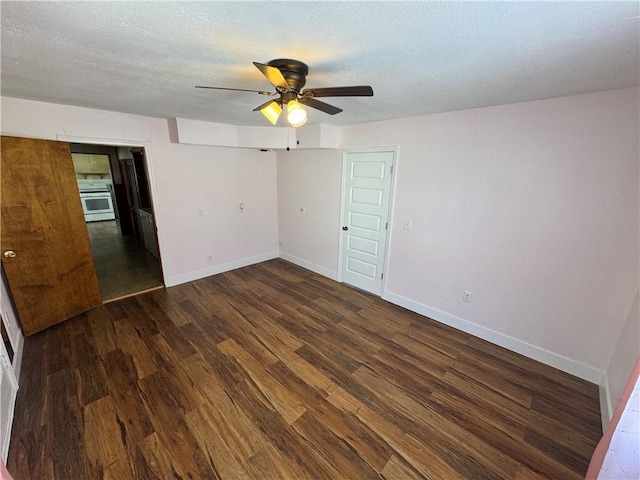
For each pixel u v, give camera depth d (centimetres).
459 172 276
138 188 534
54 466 159
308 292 390
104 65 172
